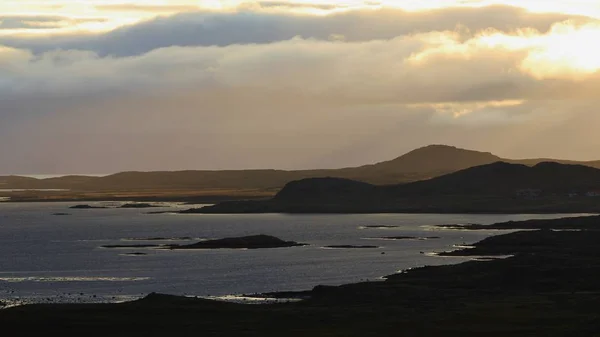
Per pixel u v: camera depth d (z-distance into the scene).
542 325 96.81
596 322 95.31
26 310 103.56
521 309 107.38
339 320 100.31
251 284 145.75
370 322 99.00
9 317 99.69
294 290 136.50
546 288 130.88
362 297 120.75
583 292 125.12
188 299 111.12
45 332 93.94
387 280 139.25
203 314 103.00
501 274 140.12
